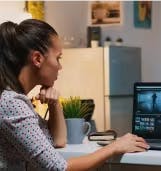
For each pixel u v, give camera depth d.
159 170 1.62
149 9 4.98
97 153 1.24
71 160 1.23
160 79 4.97
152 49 4.98
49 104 1.51
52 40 1.31
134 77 4.31
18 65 1.29
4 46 1.29
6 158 1.25
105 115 3.94
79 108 1.60
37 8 3.79
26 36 1.28
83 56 4.02
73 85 4.05
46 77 1.31
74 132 1.54
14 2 3.16
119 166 1.63
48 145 1.21
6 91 1.24
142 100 1.54
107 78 3.92
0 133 1.23
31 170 1.33
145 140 1.44
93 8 4.80
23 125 1.20
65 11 4.42
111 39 4.84
